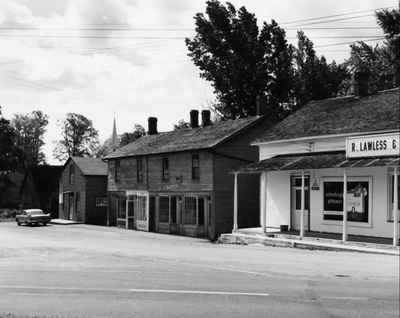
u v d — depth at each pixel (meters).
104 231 42.75
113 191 49.28
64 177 59.75
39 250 22.88
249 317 8.86
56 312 9.24
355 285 12.45
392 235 23.48
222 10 52.59
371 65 49.88
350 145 23.42
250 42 52.53
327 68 54.22
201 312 9.27
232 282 12.88
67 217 58.59
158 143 44.84
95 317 8.80
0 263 17.53
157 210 42.44
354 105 28.73
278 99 53.75
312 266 16.42
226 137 37.09
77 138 103.06
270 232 27.67
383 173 23.98
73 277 13.84
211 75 53.09
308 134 27.52
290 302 10.22
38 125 107.50
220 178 36.91
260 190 34.62
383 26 43.72
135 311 9.34
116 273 14.65
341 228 26.08
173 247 25.44
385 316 8.99
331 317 8.88
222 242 29.69
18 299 10.59
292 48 54.72
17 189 84.94
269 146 30.55
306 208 28.12
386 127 23.47
